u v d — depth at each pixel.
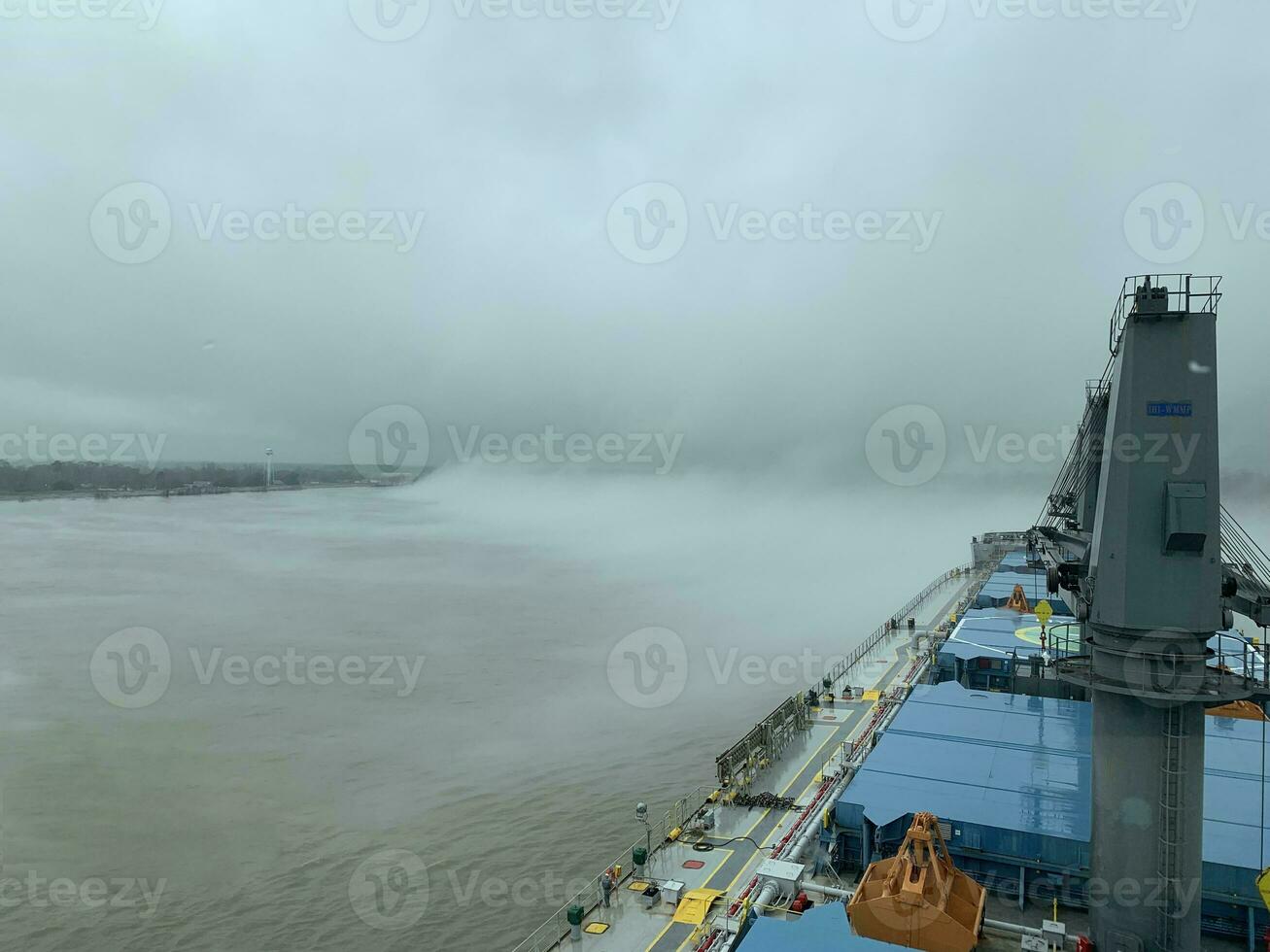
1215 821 29.33
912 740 37.50
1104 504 21.95
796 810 37.34
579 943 27.42
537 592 134.75
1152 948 21.38
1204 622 20.70
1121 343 21.70
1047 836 28.34
